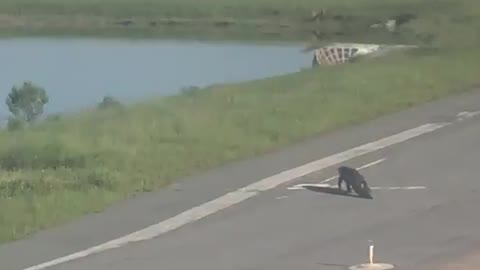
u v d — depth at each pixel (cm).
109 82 14450
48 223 5081
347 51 14638
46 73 15850
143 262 4325
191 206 5325
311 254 4309
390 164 6159
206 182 5847
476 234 4553
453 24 18075
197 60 17512
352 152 6519
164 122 7350
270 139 6919
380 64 10831
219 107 8100
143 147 6600
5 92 13225
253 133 7069
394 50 13750
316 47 18900
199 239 4688
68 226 5038
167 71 15788
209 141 6806
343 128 7325
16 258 4491
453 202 5206
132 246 4616
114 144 6650
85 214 5262
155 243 4653
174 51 19425
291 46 19912
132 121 7506
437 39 15838
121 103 9512
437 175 5844
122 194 5603
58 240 4788
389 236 4572
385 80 9312
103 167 6075
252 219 5019
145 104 8575
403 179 5775
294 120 7450
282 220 4969
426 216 4928
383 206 5175
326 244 4478
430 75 9644
